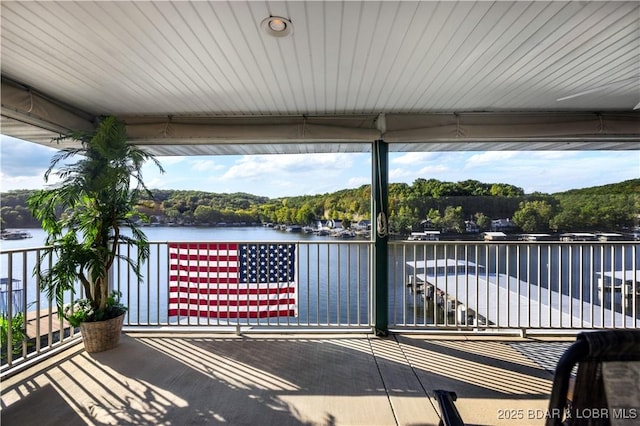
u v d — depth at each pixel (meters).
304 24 1.95
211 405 2.26
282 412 2.19
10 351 2.68
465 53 2.32
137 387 2.49
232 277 3.71
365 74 2.67
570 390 0.78
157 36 2.08
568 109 3.53
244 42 2.16
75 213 3.11
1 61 2.40
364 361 2.90
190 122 3.66
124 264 4.22
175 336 3.48
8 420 2.10
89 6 1.76
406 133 3.56
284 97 3.17
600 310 3.65
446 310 3.56
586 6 1.78
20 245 3.03
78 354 3.05
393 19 1.91
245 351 3.12
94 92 3.00
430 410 2.20
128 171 3.13
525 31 2.04
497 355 3.02
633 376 0.78
